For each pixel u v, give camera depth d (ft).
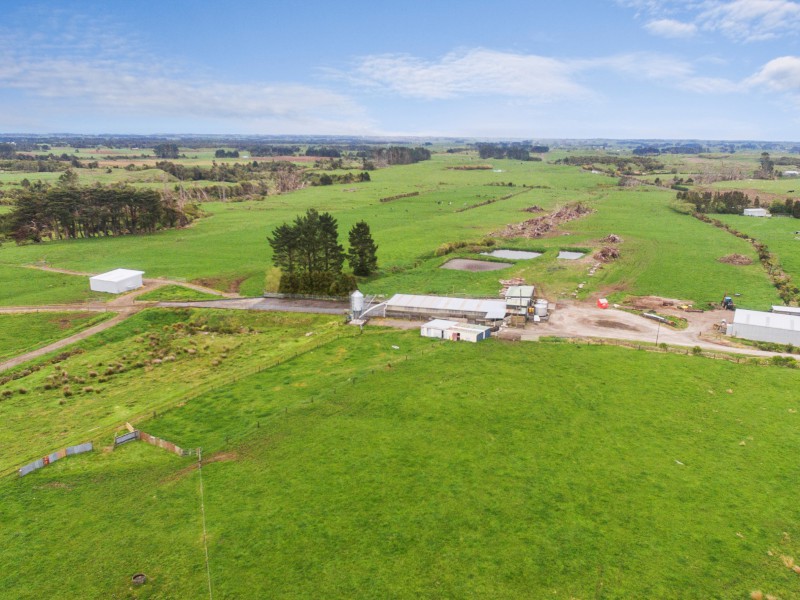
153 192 645.92
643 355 264.72
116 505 164.25
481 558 138.92
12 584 135.13
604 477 170.71
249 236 603.67
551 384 233.76
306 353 281.54
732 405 215.10
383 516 154.81
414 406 216.33
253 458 185.68
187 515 157.99
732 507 156.56
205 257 502.38
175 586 133.18
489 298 360.07
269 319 342.03
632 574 133.28
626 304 351.25
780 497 160.56
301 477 173.88
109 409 229.86
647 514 153.99
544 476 171.42
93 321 340.18
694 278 413.80
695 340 286.05
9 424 220.02
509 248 531.09
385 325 318.45
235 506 161.17
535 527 149.48
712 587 129.18
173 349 300.61
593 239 563.07
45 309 359.05
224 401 230.68
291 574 135.44
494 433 196.44
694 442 189.88
